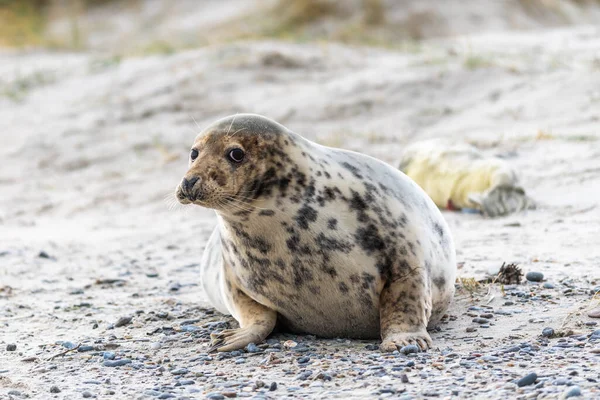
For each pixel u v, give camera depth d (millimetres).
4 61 80000
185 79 61562
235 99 58000
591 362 17859
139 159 51250
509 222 33031
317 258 20406
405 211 21172
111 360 21047
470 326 21688
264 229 20406
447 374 17953
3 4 107500
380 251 20672
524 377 16875
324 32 88312
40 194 47750
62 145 54719
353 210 20609
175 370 19859
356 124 51781
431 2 90938
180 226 39062
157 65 66250
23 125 59156
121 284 29438
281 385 18266
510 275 25047
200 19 100625
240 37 82812
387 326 20531
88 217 42906
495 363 18453
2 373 20594
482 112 49500
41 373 20422
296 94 57375
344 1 91312
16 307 26828
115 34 100688
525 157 40812
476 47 65438
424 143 39594
